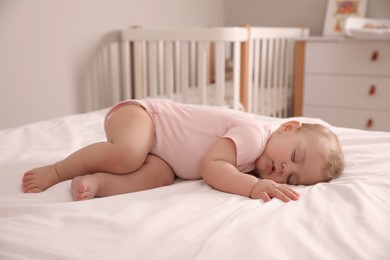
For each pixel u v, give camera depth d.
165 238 0.72
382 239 0.74
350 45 2.84
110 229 0.75
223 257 0.67
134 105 1.16
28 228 0.75
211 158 1.05
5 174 1.07
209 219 0.80
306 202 0.89
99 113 1.89
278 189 0.94
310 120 1.61
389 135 1.41
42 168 1.03
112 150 1.01
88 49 2.53
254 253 0.68
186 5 3.40
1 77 2.05
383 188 0.97
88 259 0.67
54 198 0.93
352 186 0.95
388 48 2.73
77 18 2.43
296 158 1.07
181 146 1.12
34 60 2.20
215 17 3.85
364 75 2.84
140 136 1.06
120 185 1.02
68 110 2.44
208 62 3.52
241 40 2.34
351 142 1.36
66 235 0.73
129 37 2.61
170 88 2.48
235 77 2.33
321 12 3.55
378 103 2.84
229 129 1.11
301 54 3.02
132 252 0.69
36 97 2.24
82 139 1.45
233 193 0.99
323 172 1.07
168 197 0.92
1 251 0.68
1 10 2.01
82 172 1.03
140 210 0.84
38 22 2.20
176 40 2.40
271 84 3.17
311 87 3.03
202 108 1.20
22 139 1.44
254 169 1.15
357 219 0.80
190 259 0.67
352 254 0.69
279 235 0.74
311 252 0.68
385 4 3.28
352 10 3.33
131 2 2.82
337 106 2.97
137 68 2.65
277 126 1.47
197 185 1.04
